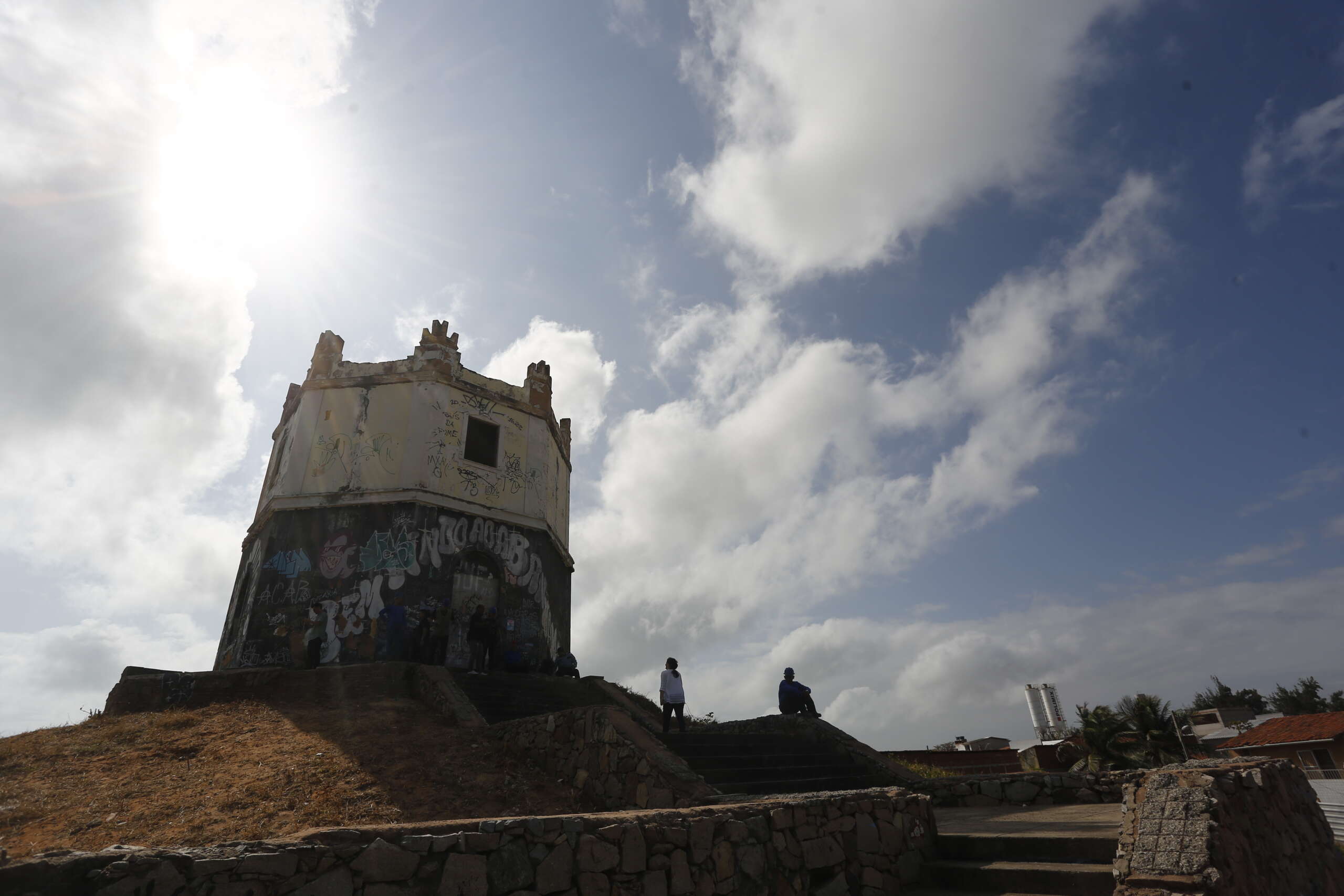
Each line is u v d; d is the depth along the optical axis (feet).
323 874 11.69
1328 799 38.81
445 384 64.54
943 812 28.27
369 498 58.39
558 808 25.17
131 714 37.22
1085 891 16.20
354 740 30.58
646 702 52.54
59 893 9.88
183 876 10.66
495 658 54.39
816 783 29.68
